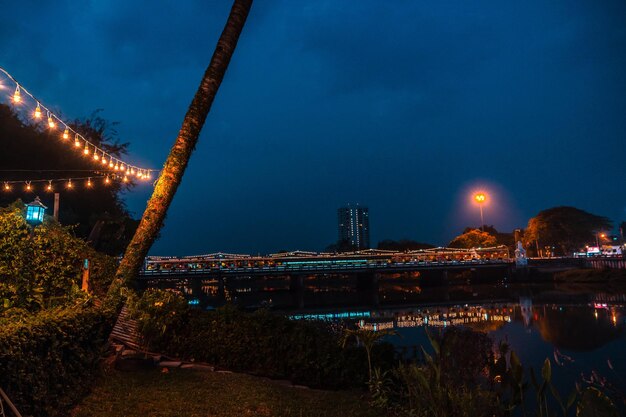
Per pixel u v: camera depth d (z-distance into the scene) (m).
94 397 7.46
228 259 73.31
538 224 118.62
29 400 5.41
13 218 10.02
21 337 5.33
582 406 4.53
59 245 11.56
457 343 7.64
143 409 7.21
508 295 66.00
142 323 10.78
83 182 39.25
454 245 119.50
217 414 7.25
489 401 5.97
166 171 10.86
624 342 26.69
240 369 11.20
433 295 71.06
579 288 72.94
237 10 11.30
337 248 142.50
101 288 13.78
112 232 33.44
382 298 68.81
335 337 11.24
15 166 35.19
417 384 7.02
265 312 11.95
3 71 8.26
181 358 11.77
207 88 11.05
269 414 7.42
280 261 81.75
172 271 63.38
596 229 115.81
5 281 9.35
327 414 7.55
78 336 7.17
